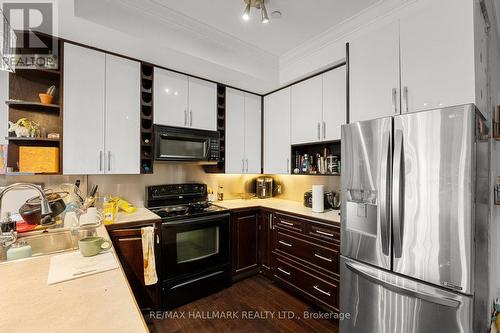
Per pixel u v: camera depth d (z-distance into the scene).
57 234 1.41
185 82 2.44
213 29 2.11
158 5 1.80
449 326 1.21
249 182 3.40
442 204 1.24
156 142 2.19
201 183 2.90
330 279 1.99
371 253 1.53
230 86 2.84
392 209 1.42
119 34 1.74
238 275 2.61
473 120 1.16
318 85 2.44
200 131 2.50
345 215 1.70
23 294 0.83
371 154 1.54
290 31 2.15
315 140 2.47
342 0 1.75
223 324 1.93
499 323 1.74
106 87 1.99
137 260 1.91
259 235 2.78
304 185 2.98
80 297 0.82
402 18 1.59
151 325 1.92
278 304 2.21
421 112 1.32
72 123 1.85
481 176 1.30
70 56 1.83
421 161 1.31
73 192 1.86
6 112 1.81
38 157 1.75
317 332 1.84
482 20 1.52
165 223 2.07
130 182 2.42
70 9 1.48
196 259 2.26
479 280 1.24
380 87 1.69
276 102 2.97
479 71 1.37
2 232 1.22
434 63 1.44
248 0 1.69
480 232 1.27
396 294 1.39
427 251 1.28
